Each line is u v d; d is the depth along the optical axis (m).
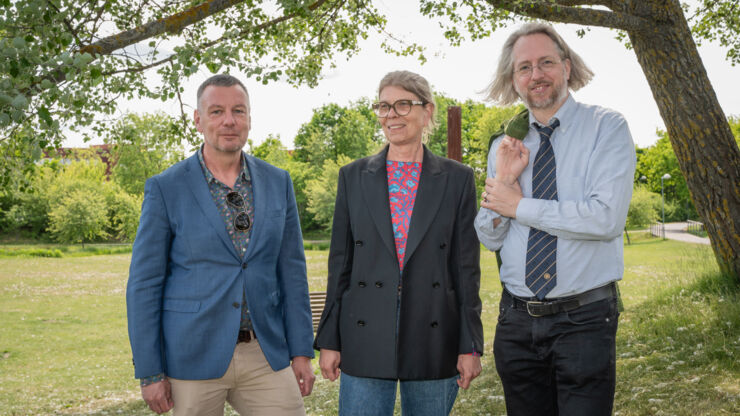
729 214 6.46
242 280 2.51
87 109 4.81
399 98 2.47
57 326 15.55
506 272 2.36
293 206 2.83
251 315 2.51
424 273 2.42
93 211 53.44
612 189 2.10
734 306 5.90
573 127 2.27
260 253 2.58
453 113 7.67
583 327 2.15
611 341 2.16
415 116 2.48
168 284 2.49
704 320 5.99
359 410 2.45
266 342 2.56
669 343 5.57
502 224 2.34
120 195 53.97
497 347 2.40
